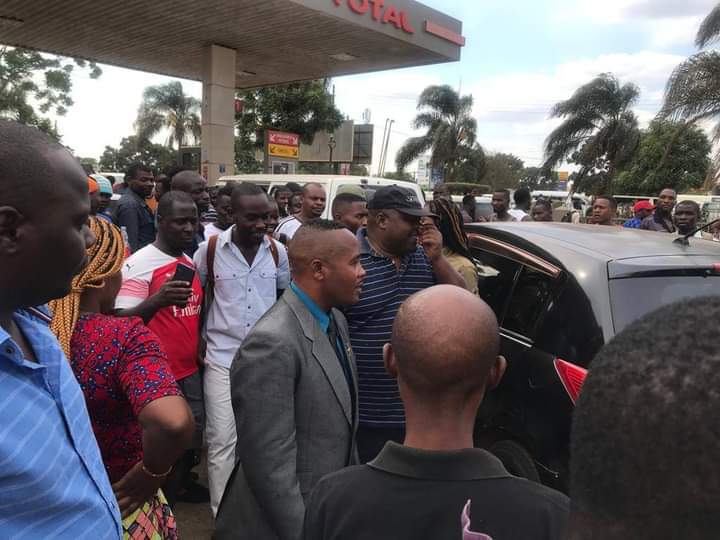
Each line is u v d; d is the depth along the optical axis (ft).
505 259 10.61
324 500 3.61
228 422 9.88
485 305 3.79
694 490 1.58
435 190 27.25
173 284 8.48
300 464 6.00
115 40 42.01
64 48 44.70
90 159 115.75
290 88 62.03
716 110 48.11
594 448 1.80
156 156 130.62
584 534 1.87
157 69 51.31
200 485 11.52
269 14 34.68
